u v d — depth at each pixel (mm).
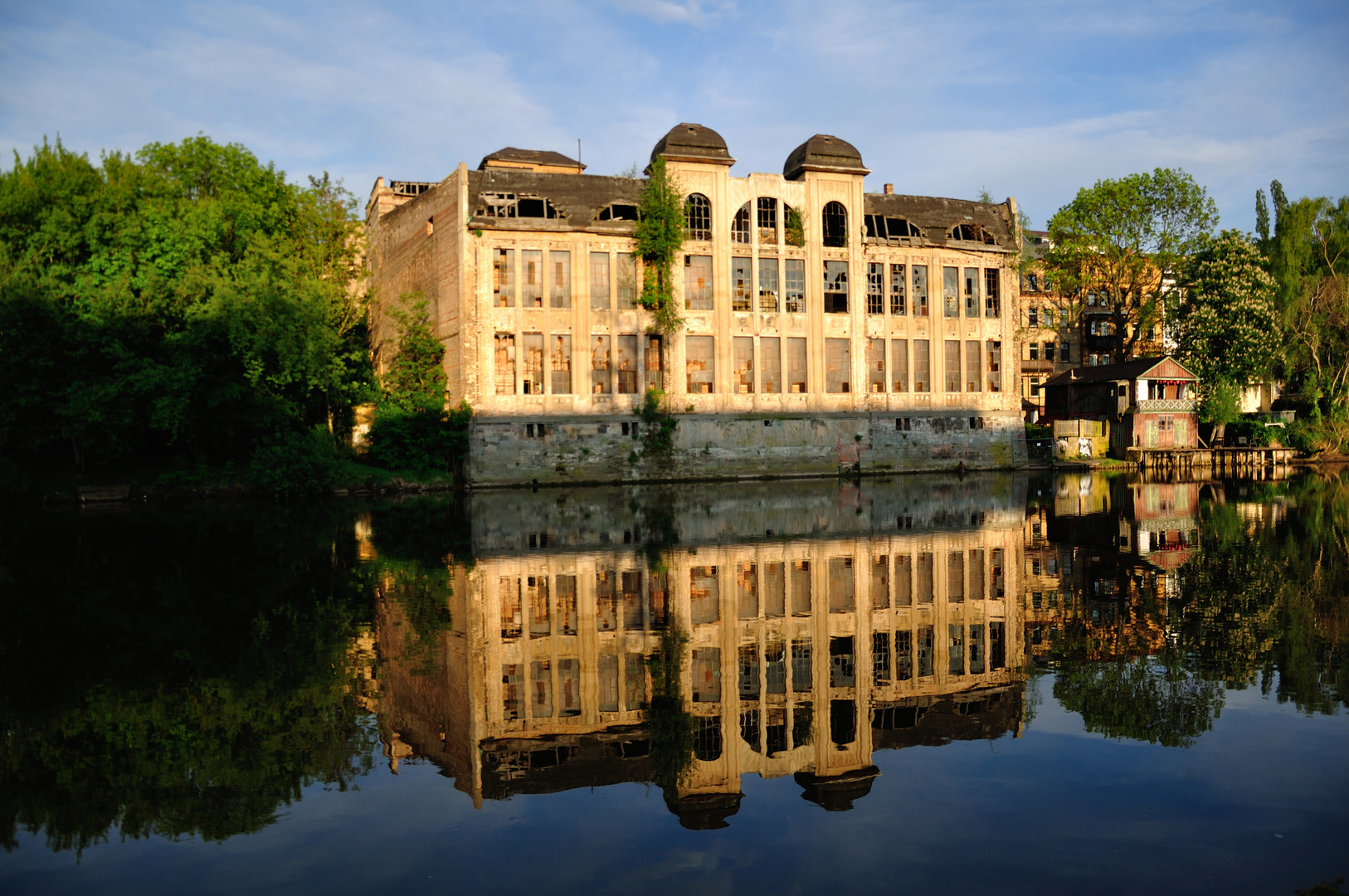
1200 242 70250
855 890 6531
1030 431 70250
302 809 8195
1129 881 6594
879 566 20500
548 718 10648
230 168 59656
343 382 54094
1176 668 12070
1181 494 41219
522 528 29703
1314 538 24594
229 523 32000
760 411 56781
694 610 16172
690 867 6961
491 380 51281
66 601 17297
